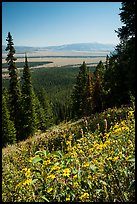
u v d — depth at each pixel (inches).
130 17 886.4
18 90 1657.2
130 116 286.7
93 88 1696.6
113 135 226.5
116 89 965.2
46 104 2568.9
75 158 194.1
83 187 169.0
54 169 168.9
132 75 837.2
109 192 161.6
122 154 181.2
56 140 464.1
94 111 1700.3
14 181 216.7
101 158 186.7
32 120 1731.1
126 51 905.5
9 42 1531.7
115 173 169.8
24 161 294.5
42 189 166.7
